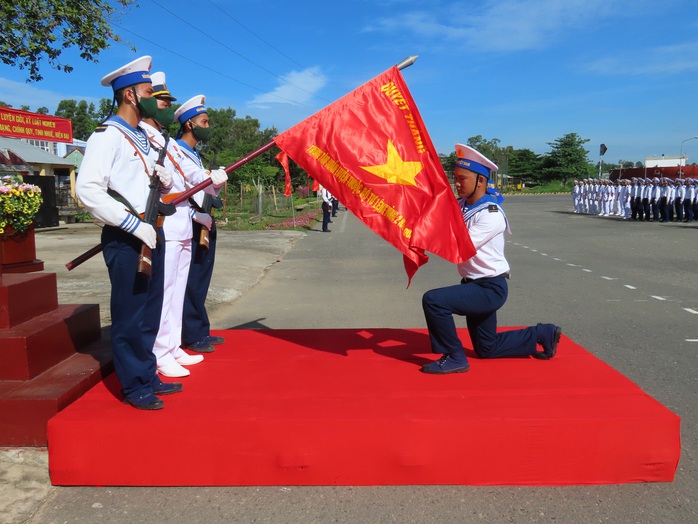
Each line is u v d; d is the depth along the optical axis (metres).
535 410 3.04
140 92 3.15
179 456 2.97
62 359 3.81
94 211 2.88
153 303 3.28
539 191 61.53
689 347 5.57
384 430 2.95
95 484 3.01
